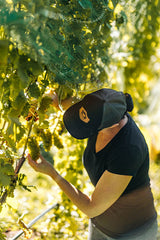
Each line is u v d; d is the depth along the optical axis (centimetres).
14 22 116
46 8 122
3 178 148
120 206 166
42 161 170
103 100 147
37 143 170
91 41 158
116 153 153
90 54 159
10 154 158
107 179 153
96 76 171
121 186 153
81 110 153
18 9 121
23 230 183
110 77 199
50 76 150
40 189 336
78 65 151
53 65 140
